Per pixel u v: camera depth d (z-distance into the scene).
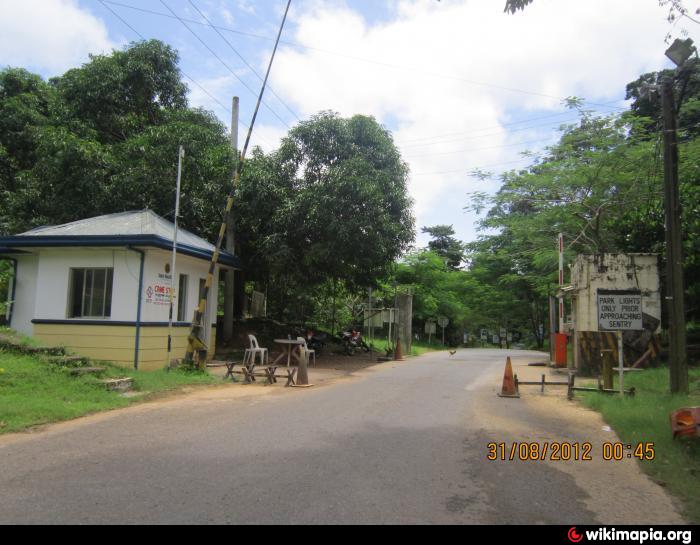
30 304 14.47
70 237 12.80
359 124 20.08
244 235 19.84
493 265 40.78
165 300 14.02
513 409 9.48
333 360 19.86
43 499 4.74
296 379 12.79
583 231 21.88
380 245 17.77
